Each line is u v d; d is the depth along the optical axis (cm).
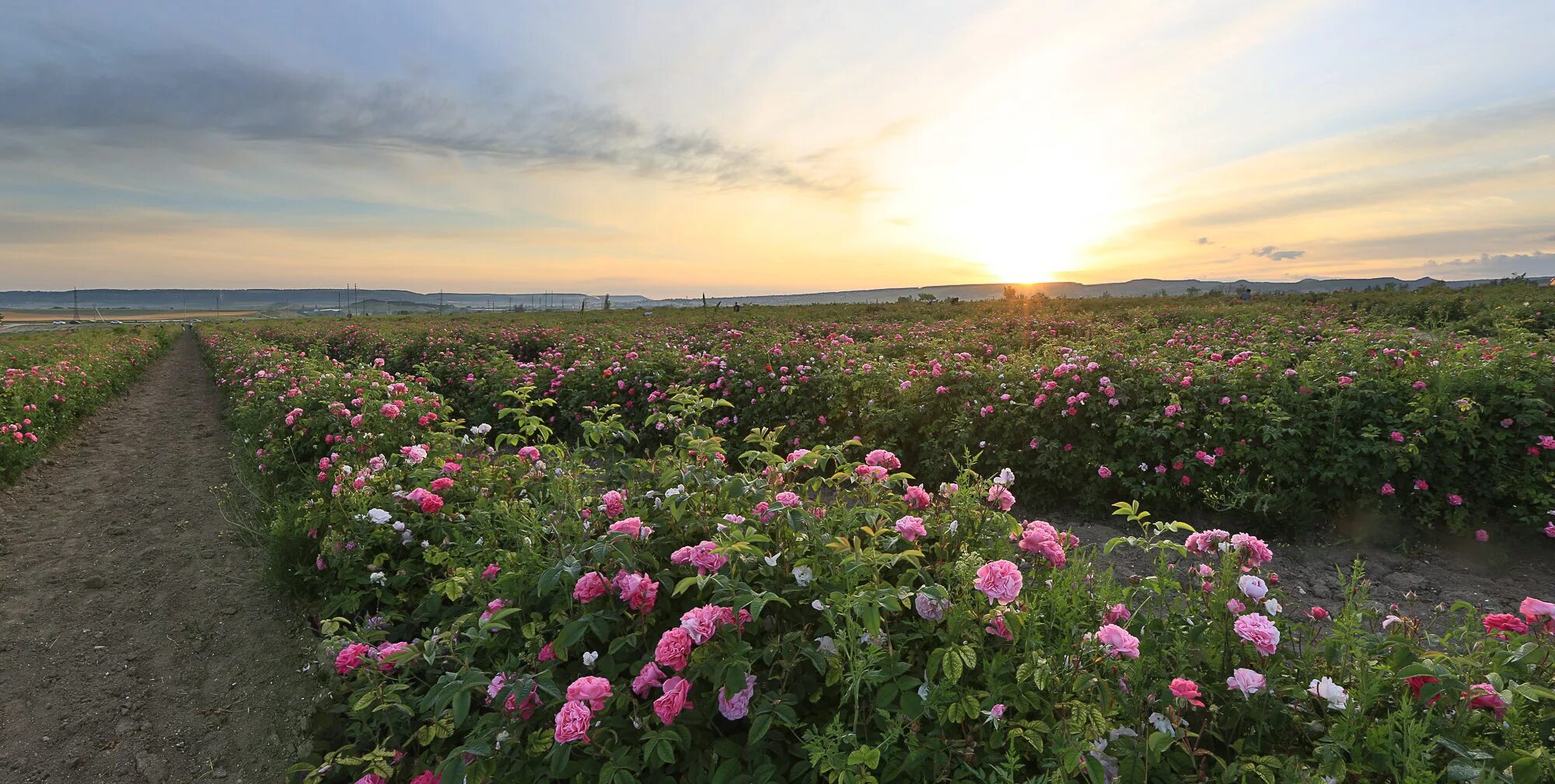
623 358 967
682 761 204
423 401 620
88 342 2391
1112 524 536
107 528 579
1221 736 188
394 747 245
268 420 733
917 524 241
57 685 345
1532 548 452
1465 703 172
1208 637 206
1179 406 521
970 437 605
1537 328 1314
